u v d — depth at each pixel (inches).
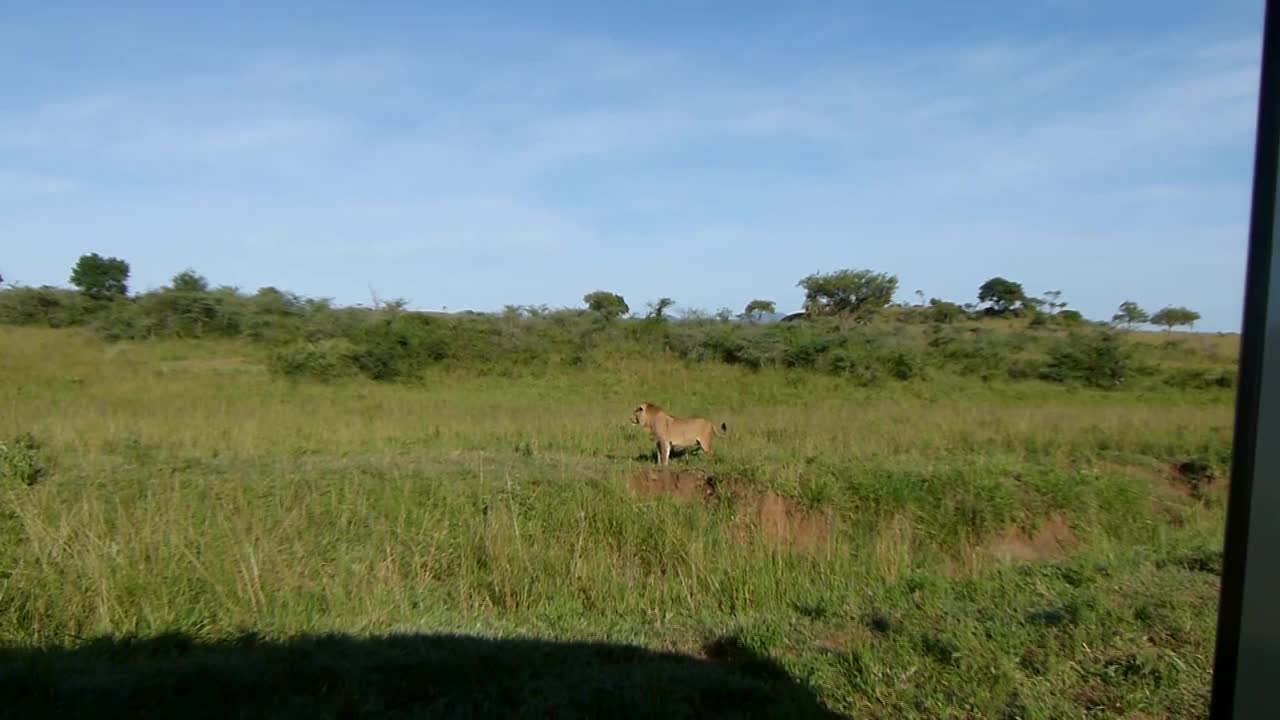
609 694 203.2
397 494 370.3
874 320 1492.4
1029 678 217.2
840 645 249.6
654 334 1085.1
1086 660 225.6
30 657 217.8
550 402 764.0
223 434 513.7
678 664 234.7
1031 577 308.3
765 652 242.5
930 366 1037.8
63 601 259.4
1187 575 302.5
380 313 1065.5
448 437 539.8
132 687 201.5
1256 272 127.2
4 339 994.7
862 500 399.9
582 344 1037.2
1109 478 442.6
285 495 356.8
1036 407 818.2
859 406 796.0
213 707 196.7
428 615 278.5
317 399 719.7
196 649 242.2
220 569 284.7
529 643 242.2
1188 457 529.3
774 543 352.8
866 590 314.5
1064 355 1065.5
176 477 367.2
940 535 387.2
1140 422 659.4
